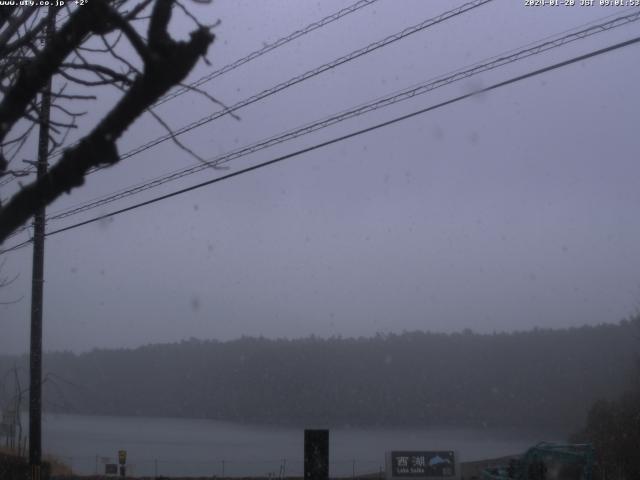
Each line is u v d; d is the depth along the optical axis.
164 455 52.62
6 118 3.28
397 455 24.17
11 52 4.81
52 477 25.03
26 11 4.59
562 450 21.62
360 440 65.31
